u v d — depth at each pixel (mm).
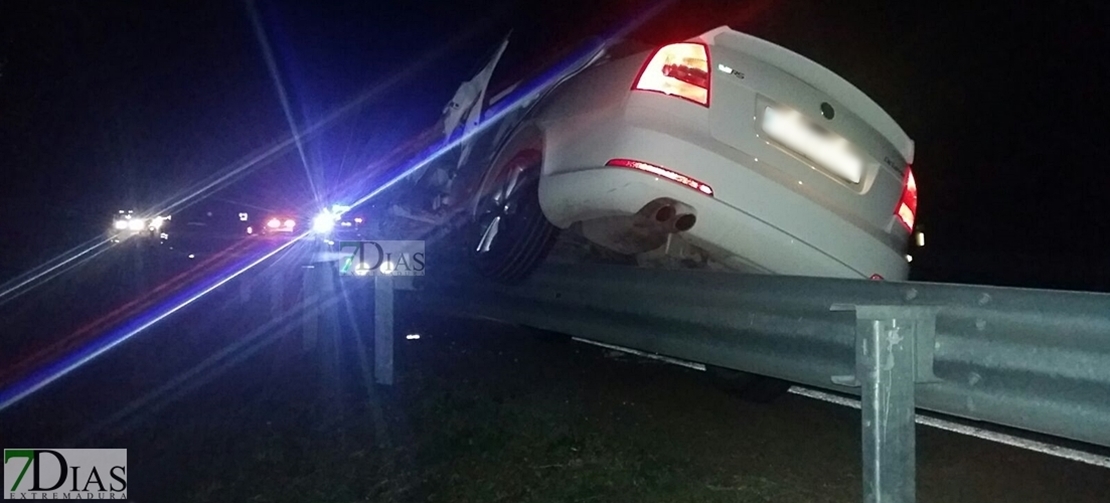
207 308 15289
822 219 5723
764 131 5652
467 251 7773
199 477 5805
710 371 6871
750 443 5855
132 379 8977
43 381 9055
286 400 7605
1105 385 3023
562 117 6188
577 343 9820
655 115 5520
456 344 9992
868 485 3225
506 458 5637
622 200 5539
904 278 6320
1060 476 5188
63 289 19672
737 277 4512
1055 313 3135
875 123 6148
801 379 4152
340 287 10211
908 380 3221
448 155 8906
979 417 3418
